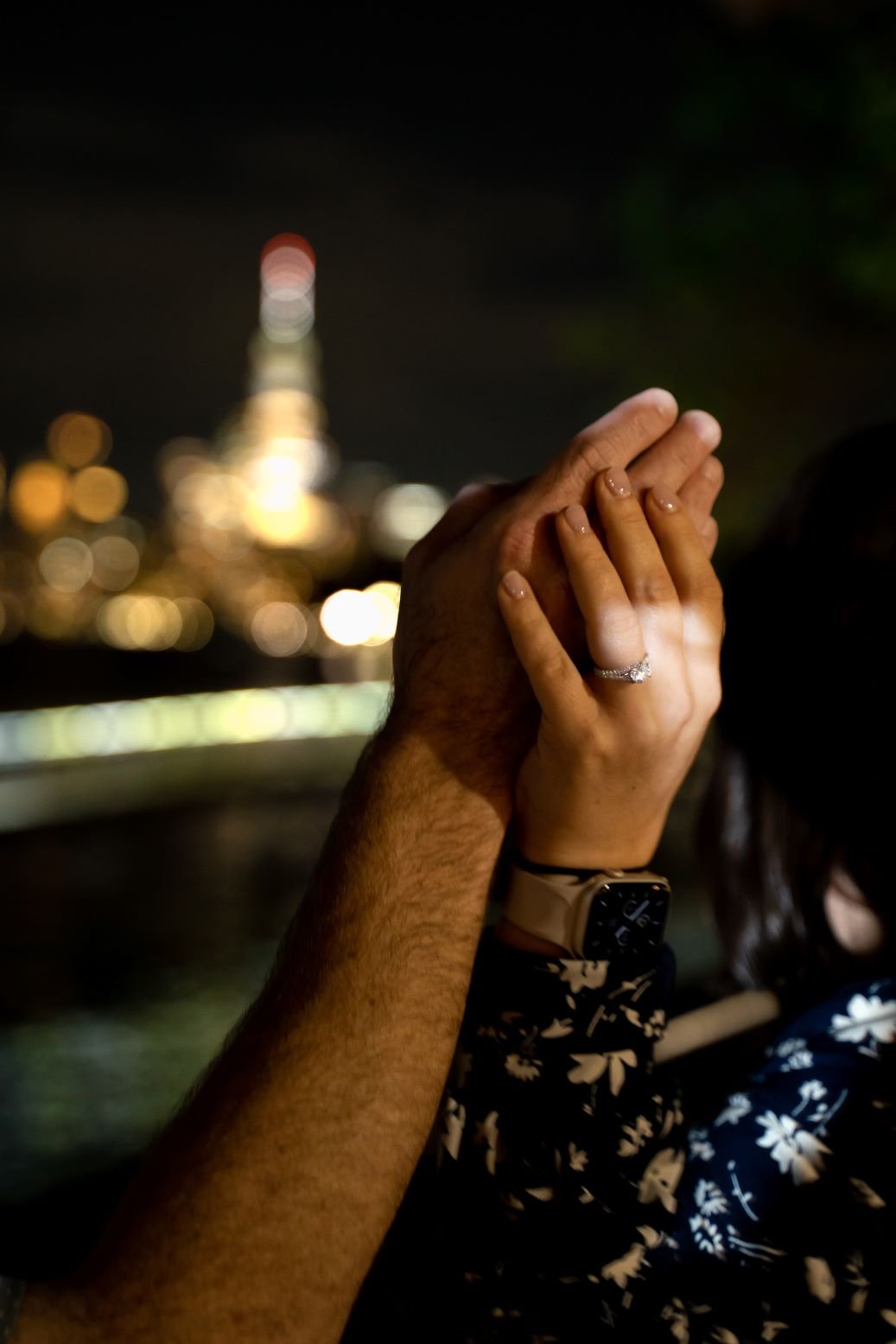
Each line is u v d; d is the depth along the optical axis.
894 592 1.20
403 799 0.97
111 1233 0.85
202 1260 0.81
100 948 11.68
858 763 1.21
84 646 63.75
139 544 159.62
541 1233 1.02
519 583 0.94
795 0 17.41
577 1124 1.01
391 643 1.05
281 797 23.64
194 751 23.50
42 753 20.61
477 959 1.07
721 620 1.00
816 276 19.25
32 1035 8.13
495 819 0.98
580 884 1.02
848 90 17.47
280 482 138.62
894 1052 1.09
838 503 1.25
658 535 0.98
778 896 1.28
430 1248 1.06
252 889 15.74
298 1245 0.83
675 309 20.53
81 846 18.28
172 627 132.38
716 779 1.34
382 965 0.91
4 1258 4.49
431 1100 0.89
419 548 1.06
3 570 154.38
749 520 20.91
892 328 19.61
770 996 1.27
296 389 140.12
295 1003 0.91
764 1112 1.09
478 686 0.98
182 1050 7.89
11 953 11.32
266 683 60.22
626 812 1.01
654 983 1.04
